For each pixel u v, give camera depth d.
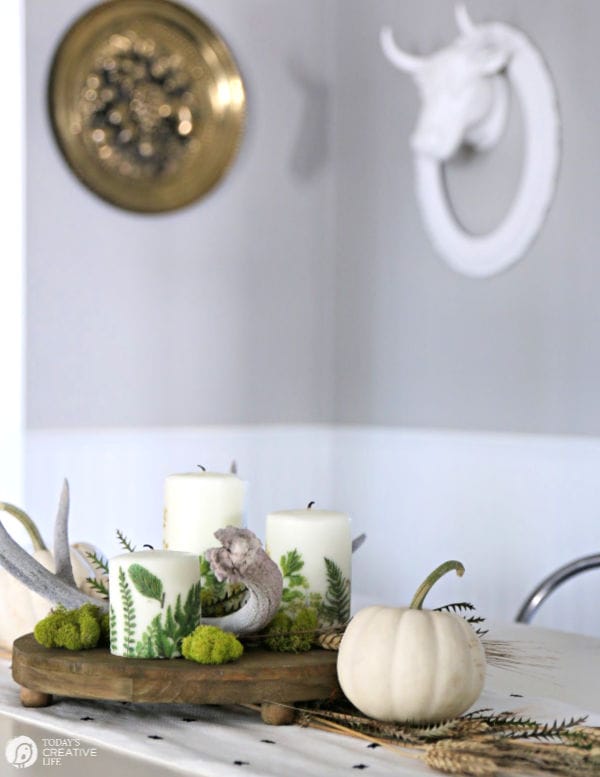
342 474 4.11
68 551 1.17
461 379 3.65
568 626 3.27
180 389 3.85
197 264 3.88
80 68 3.61
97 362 3.67
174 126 3.80
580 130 3.23
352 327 4.09
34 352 3.55
